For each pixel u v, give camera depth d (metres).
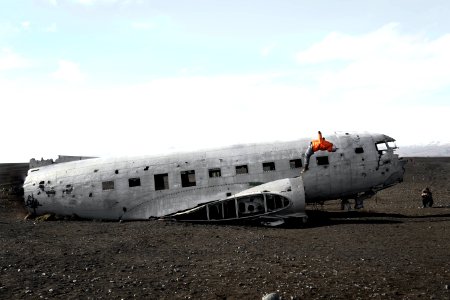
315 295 7.63
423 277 8.82
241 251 12.17
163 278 8.93
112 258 11.15
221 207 19.20
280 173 19.94
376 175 20.45
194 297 7.58
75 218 20.88
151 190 20.14
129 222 19.27
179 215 19.23
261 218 18.42
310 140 20.89
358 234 15.06
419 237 14.12
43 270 9.55
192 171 20.12
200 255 11.59
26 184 21.56
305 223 18.69
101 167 20.95
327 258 10.95
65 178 21.09
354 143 20.56
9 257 10.84
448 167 49.41
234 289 8.05
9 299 7.36
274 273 9.27
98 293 7.81
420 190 36.12
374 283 8.37
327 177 19.98
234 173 19.91
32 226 17.72
